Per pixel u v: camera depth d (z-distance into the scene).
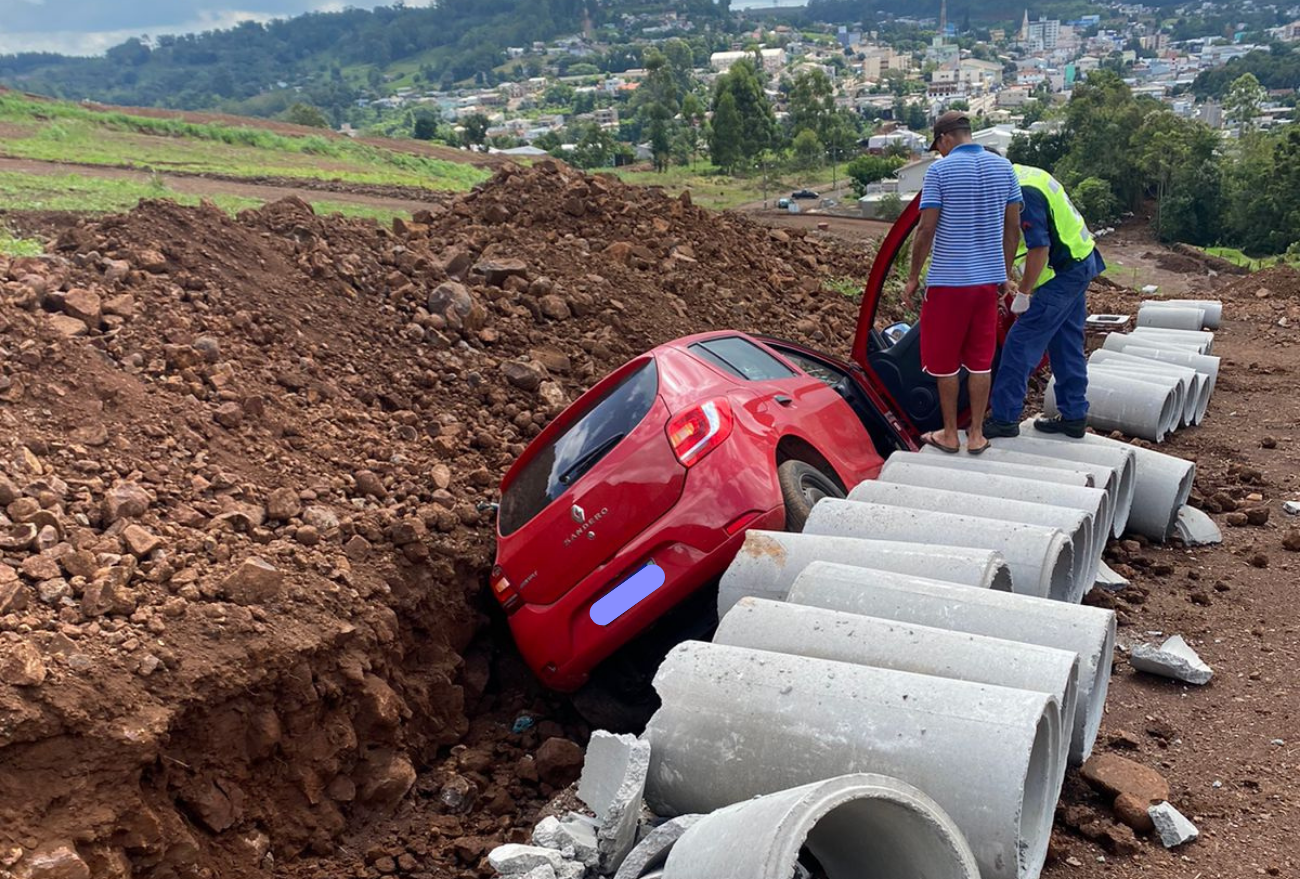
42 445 4.84
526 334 8.39
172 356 6.04
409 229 10.06
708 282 11.09
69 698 3.43
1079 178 82.50
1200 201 71.94
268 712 3.99
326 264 7.93
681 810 3.55
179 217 7.59
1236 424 9.52
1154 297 17.55
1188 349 10.79
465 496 6.05
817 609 3.96
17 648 3.47
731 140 112.00
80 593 3.98
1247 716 4.42
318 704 4.19
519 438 7.12
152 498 4.78
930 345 6.05
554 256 9.84
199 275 7.14
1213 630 5.30
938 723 3.15
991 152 5.81
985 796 2.98
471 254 9.74
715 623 5.29
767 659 3.60
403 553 5.15
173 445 5.30
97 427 5.16
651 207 12.39
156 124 33.53
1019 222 5.95
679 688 3.62
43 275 6.36
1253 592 5.76
